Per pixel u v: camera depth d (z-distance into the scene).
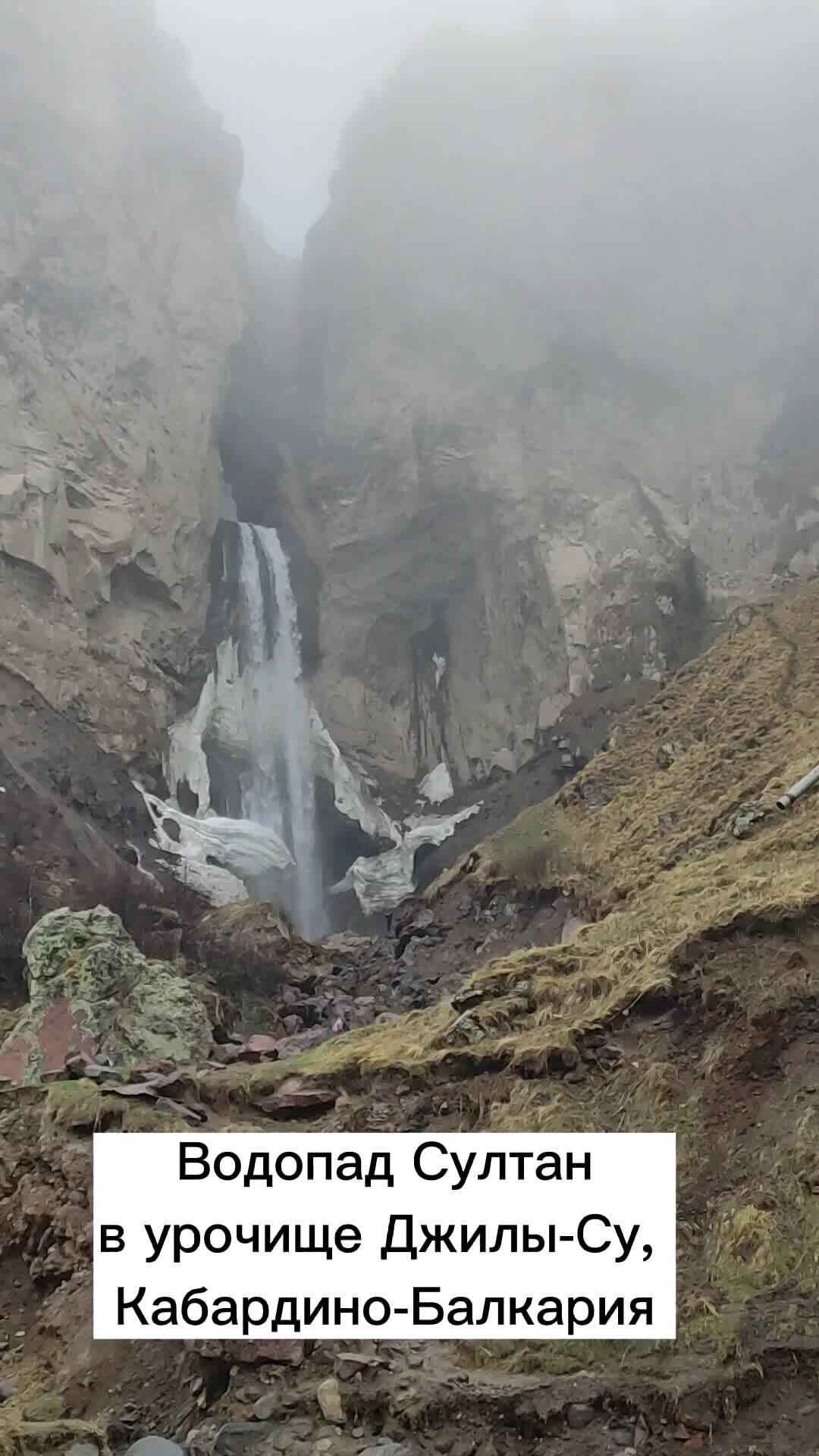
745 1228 7.01
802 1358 5.89
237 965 30.56
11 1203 9.83
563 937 22.47
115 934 15.16
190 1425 6.39
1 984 33.28
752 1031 9.17
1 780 41.72
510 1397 5.84
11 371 54.22
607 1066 9.80
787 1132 7.98
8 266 56.62
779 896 11.24
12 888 36.44
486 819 61.62
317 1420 6.02
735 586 65.00
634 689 61.84
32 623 50.97
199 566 63.12
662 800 26.75
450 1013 12.49
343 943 34.94
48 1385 7.35
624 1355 6.20
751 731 27.64
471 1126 9.82
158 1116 10.27
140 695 55.53
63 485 54.34
